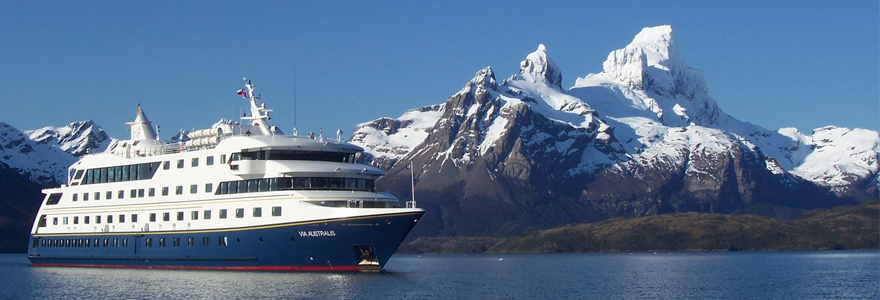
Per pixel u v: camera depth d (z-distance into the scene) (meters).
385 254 132.75
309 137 140.62
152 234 143.38
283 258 133.25
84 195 153.88
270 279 129.38
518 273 196.88
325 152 137.50
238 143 135.38
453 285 148.88
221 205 136.38
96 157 154.62
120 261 147.75
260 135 136.62
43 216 161.50
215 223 136.75
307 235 130.62
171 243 141.50
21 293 125.81
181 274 138.62
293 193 131.38
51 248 159.12
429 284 142.50
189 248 139.50
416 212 128.25
